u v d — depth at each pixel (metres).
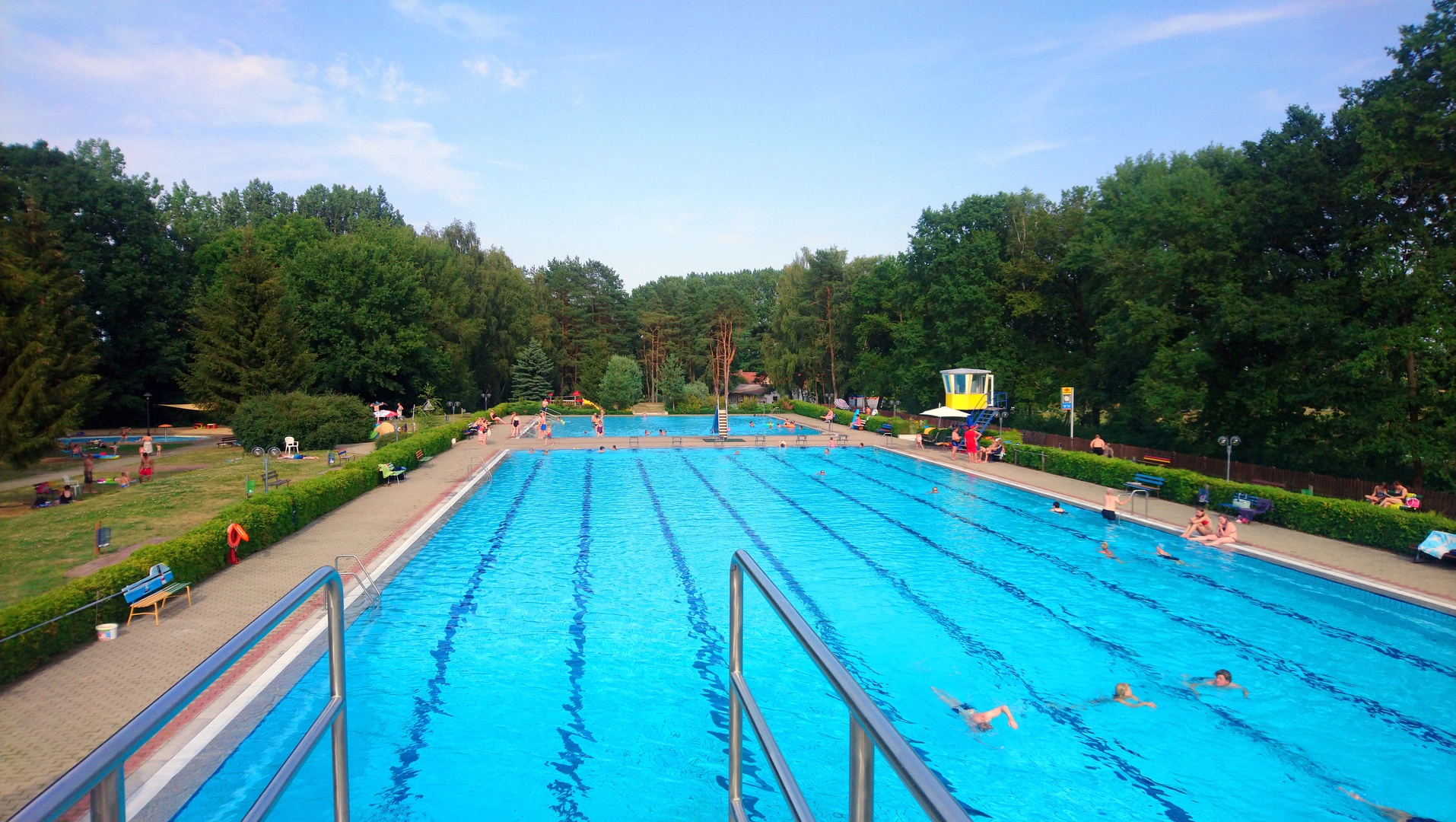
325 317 56.06
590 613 14.72
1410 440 22.72
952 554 19.09
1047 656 12.62
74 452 39.16
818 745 9.74
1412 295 22.98
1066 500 26.02
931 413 43.16
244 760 8.84
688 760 9.48
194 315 53.75
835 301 75.69
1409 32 23.27
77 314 47.06
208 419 54.38
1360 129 23.88
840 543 20.25
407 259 63.97
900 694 11.23
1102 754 9.63
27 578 16.11
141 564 13.58
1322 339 25.52
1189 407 30.39
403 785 8.83
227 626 12.95
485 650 12.84
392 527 21.11
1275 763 9.47
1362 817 8.37
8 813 7.58
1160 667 12.20
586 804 8.56
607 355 93.19
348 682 11.58
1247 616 14.50
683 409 76.62
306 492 21.20
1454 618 14.11
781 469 34.69
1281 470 26.69
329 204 102.75
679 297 108.06
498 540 20.44
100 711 9.76
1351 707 10.87
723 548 19.75
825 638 13.41
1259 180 29.20
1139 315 32.22
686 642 13.27
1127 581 16.80
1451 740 9.98
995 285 51.12
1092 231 46.06
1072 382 47.41
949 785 8.98
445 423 52.06
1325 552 18.52
